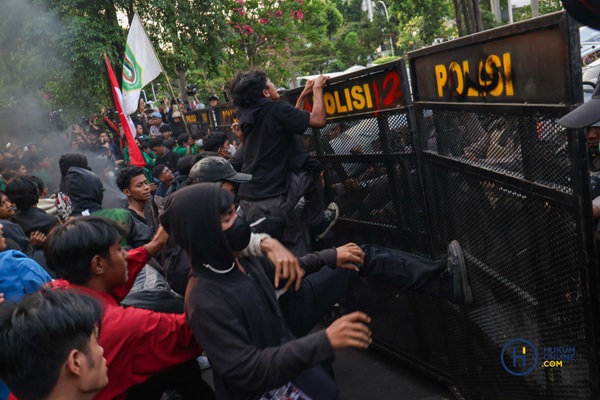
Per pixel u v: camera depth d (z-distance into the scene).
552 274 2.24
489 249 2.77
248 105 3.79
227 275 2.20
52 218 4.16
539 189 2.20
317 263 2.63
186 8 15.34
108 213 3.77
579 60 1.91
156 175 6.62
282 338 2.34
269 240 2.36
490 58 2.45
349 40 43.62
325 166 4.41
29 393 1.49
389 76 3.47
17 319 1.48
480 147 2.68
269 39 16.75
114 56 14.79
